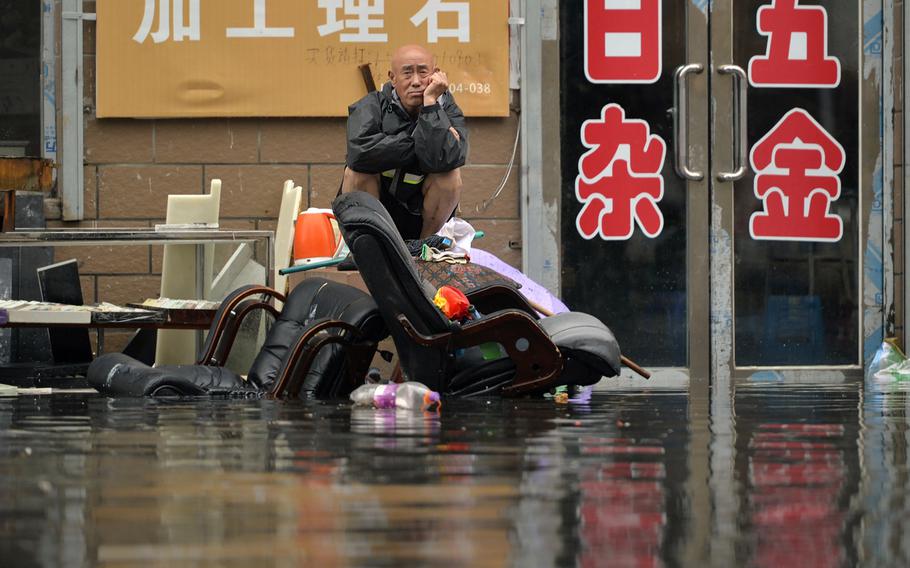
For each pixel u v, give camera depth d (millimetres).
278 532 7246
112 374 21344
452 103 22688
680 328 28719
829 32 28859
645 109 28438
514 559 6473
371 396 18016
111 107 27531
